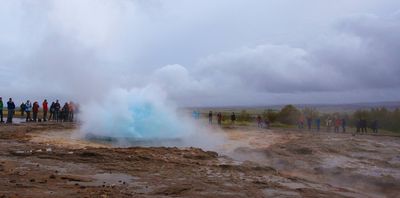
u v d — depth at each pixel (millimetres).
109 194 7676
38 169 10109
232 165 11938
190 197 7855
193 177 9961
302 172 12758
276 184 9719
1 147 13891
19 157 11906
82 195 7445
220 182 9492
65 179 9008
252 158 14797
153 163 11734
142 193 8008
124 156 12508
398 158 16188
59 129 21844
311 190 9344
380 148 19172
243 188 8969
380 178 12164
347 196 9164
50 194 7445
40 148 13945
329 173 12766
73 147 14828
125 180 9266
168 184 8984
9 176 8953
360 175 12477
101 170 10383
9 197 7023
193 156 13438
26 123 26109
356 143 20766
